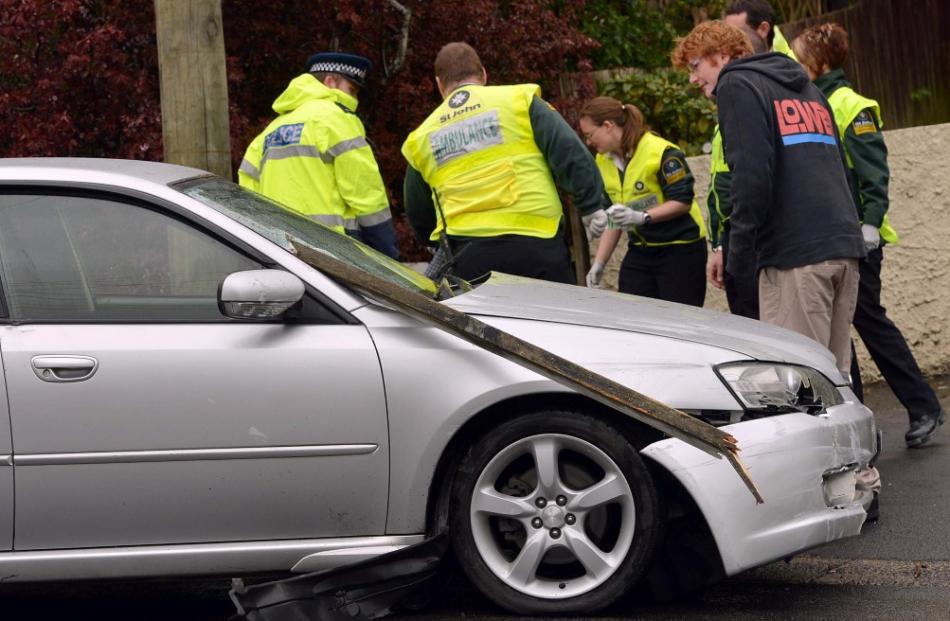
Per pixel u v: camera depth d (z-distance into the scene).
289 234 6.19
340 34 12.52
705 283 10.54
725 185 9.02
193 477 5.72
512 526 6.04
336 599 5.70
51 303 5.83
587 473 5.88
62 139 11.20
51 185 5.98
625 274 10.58
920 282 11.25
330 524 5.82
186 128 8.38
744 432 5.74
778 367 6.00
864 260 9.03
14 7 10.81
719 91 7.45
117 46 11.15
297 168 9.09
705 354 5.90
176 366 5.71
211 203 6.11
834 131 7.73
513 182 8.71
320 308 5.84
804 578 6.50
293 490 5.76
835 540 5.91
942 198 11.10
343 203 9.19
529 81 13.10
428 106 12.69
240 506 5.76
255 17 12.09
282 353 5.75
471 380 5.73
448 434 5.74
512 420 5.82
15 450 5.66
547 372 5.55
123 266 5.89
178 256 5.90
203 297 5.86
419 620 5.97
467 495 5.86
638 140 10.41
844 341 7.73
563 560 5.91
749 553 5.66
